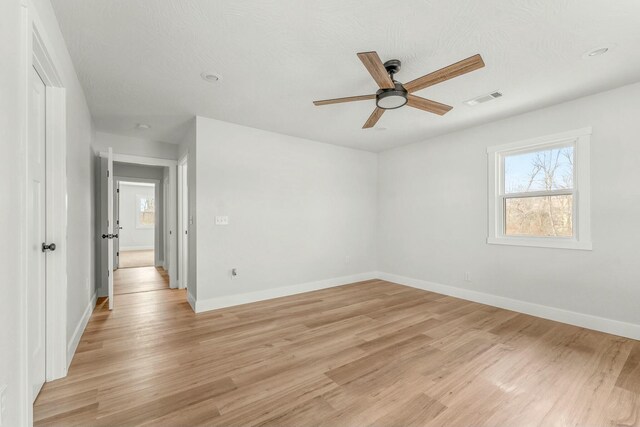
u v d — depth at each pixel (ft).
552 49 7.14
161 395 6.09
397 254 16.78
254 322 10.42
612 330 9.25
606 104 9.42
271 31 6.53
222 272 12.25
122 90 9.39
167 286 16.08
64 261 6.73
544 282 10.85
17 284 3.83
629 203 8.98
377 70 6.57
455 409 5.68
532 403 5.85
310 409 5.67
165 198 20.48
